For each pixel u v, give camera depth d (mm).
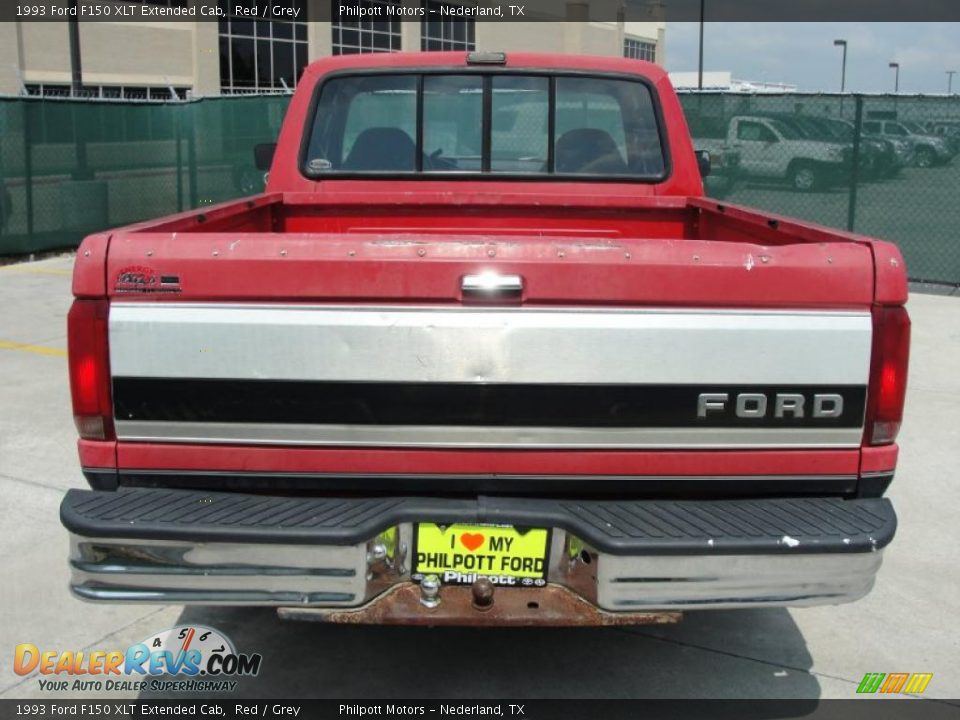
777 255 2570
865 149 10883
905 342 2613
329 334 2561
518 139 4449
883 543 2555
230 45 30656
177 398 2611
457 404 2592
